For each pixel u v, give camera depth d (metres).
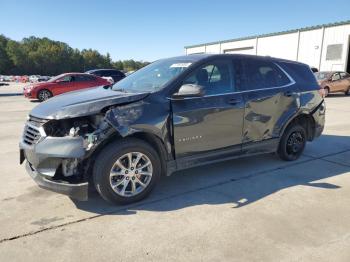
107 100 3.65
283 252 2.91
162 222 3.43
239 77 4.67
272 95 4.93
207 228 3.32
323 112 5.81
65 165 3.48
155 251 2.91
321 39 27.53
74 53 114.06
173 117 3.95
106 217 3.53
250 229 3.30
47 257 2.81
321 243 3.05
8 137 7.48
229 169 5.12
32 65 101.38
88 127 3.58
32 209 3.69
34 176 3.65
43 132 3.51
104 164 3.58
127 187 3.85
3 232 3.19
